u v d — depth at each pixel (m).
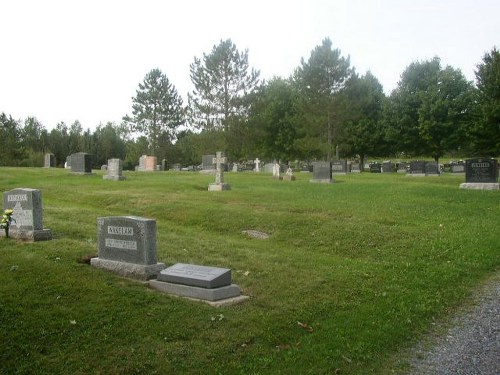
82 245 11.94
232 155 68.50
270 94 69.25
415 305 9.83
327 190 26.12
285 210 19.28
